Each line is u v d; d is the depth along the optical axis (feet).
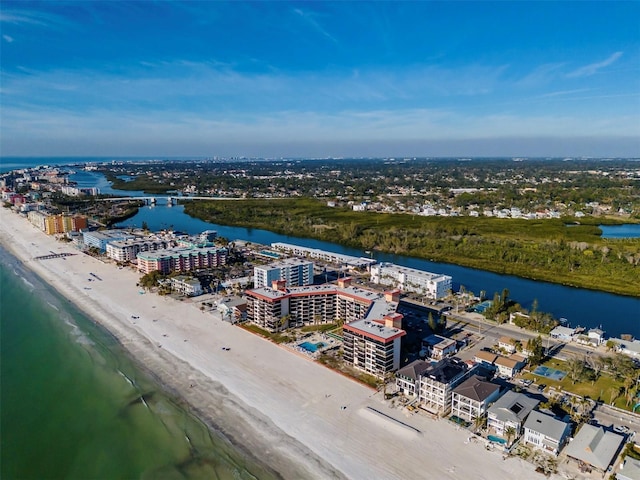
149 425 457.27
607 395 510.99
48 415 478.59
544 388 526.98
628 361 555.69
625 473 370.94
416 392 499.92
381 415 464.65
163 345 634.84
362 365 564.30
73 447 430.61
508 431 427.33
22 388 528.22
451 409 475.72
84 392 519.19
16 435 447.42
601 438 411.75
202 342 645.10
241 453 414.21
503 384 536.01
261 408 482.69
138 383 533.14
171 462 406.41
